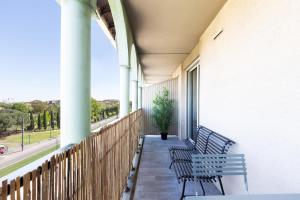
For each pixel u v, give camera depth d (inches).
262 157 83.2
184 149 166.1
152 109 379.6
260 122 84.8
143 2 120.9
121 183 120.5
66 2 67.3
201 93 185.0
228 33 118.9
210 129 156.2
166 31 171.9
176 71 379.9
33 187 34.9
